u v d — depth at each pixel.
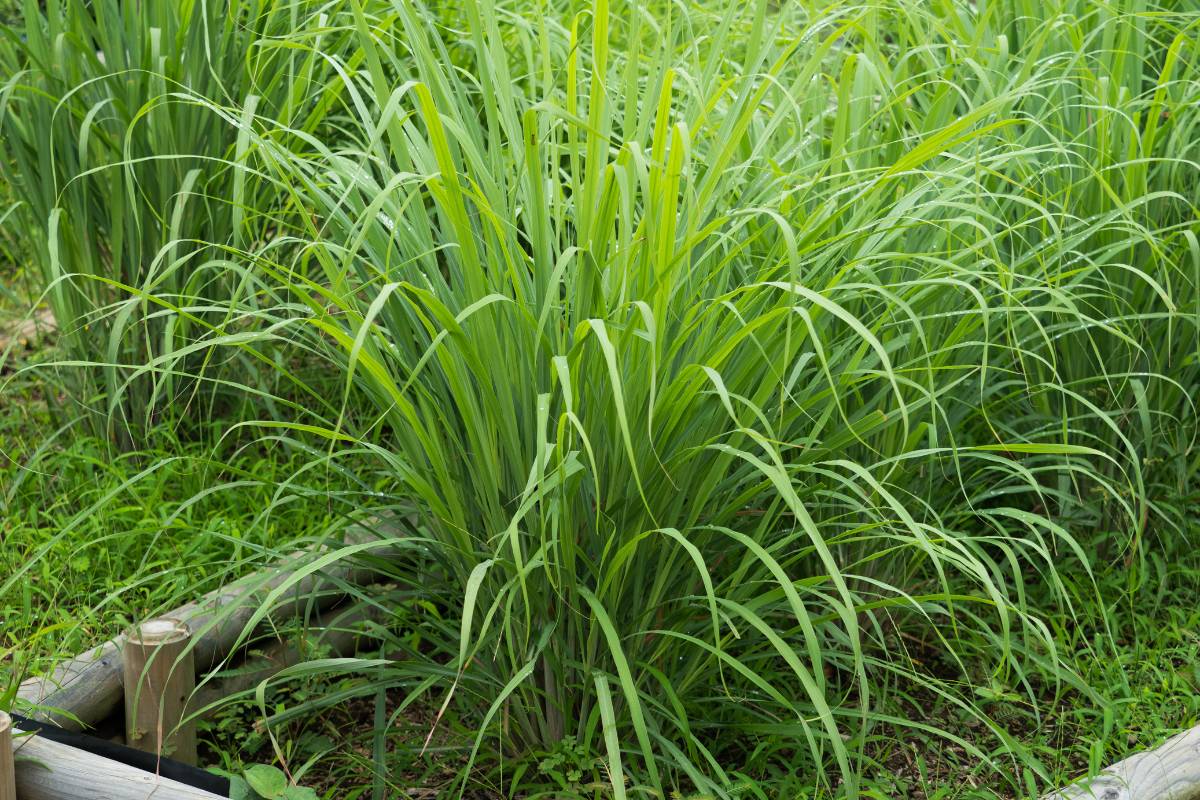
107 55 3.60
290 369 4.06
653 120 2.91
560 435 2.12
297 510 3.48
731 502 2.48
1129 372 3.16
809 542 2.97
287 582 2.28
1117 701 2.94
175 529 3.38
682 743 2.76
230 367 3.90
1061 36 3.50
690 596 2.44
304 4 3.59
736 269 2.83
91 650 2.87
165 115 3.53
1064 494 3.20
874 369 2.73
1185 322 3.39
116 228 3.62
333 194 2.75
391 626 3.04
